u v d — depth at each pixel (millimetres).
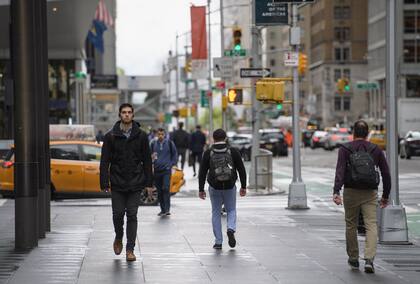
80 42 87812
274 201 38375
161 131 30812
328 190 46375
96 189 38312
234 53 50500
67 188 38156
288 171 67750
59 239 23266
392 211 23109
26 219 21047
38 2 23875
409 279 17328
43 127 23688
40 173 23484
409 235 26391
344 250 21578
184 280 16828
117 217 19250
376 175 18234
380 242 23141
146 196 35500
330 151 126375
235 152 21688
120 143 18969
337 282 16891
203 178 21828
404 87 164375
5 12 59562
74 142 38719
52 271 17750
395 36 23422
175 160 30969
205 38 67562
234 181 21547
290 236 24719
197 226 27141
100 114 170750
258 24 36031
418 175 57219
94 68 159125
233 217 21656
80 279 16781
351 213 18562
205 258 19953
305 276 17516
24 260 19266
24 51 20547
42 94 23688
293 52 35031
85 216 30234
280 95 35000
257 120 45938
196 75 67875
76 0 61781
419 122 103125
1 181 38938
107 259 19531
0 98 83375
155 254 20547
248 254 20703
